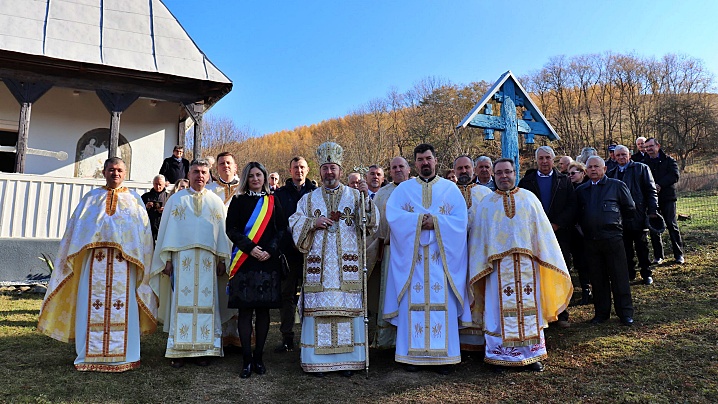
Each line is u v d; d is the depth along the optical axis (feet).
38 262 30.30
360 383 14.69
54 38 34.01
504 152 27.84
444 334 15.44
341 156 16.88
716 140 130.82
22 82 33.37
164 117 43.93
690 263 24.89
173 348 15.62
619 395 13.14
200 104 38.01
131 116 42.80
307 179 20.81
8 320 21.74
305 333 15.56
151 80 36.22
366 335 15.58
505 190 16.53
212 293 16.49
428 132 148.56
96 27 36.35
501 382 14.51
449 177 22.03
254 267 15.17
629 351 15.92
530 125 29.04
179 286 16.03
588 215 19.27
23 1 35.19
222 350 17.01
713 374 13.91
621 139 148.36
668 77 153.28
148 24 38.45
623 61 161.07
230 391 14.01
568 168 23.07
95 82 35.22
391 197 17.10
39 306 25.04
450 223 16.11
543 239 16.16
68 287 16.42
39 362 16.12
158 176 26.81
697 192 55.11
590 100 165.99
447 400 13.37
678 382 13.62
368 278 19.12
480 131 133.49
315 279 15.66
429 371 15.57
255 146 160.66
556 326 19.07
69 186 31.37
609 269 18.92
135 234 16.16
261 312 15.71
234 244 15.43
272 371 15.71
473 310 16.81
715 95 142.10
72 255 15.48
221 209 17.30
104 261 15.80
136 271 16.40
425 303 15.69
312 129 199.31
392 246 16.55
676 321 18.13
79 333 15.67
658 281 23.07
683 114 136.56
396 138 155.22
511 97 28.25
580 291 24.25
